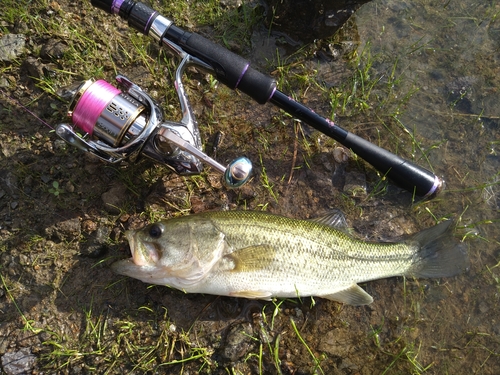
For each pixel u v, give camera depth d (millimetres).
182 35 321
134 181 377
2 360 332
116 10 319
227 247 321
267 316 359
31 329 339
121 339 346
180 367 346
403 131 420
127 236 320
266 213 334
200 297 356
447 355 370
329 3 395
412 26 454
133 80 408
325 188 395
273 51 430
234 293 329
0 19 404
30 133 380
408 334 371
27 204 366
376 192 397
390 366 359
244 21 432
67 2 418
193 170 331
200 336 350
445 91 435
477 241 392
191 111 333
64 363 337
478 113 430
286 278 330
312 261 333
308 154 401
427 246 366
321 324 365
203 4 437
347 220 391
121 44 414
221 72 324
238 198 386
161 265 315
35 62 392
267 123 408
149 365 343
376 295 377
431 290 381
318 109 420
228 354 344
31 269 353
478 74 441
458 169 413
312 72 427
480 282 384
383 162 363
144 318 350
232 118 409
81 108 312
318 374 354
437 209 400
